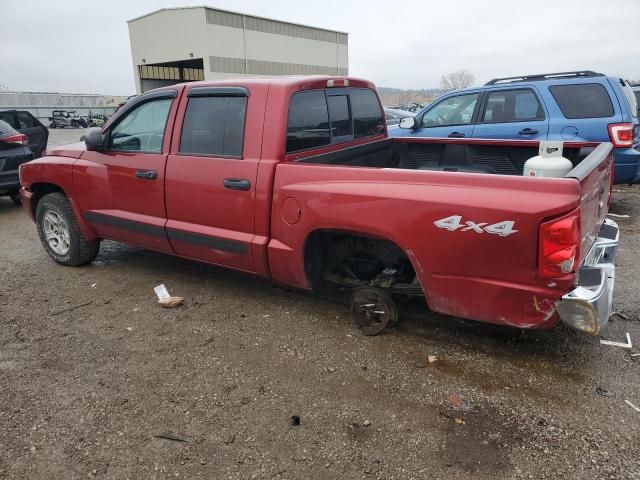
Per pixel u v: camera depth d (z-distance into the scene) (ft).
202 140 13.32
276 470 8.08
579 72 23.53
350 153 14.65
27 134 36.83
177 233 14.07
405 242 10.34
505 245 9.27
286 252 12.10
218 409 9.61
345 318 13.21
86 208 16.25
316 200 11.27
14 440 8.89
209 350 11.77
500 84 24.49
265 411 9.52
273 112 12.14
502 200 9.18
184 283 15.88
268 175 12.03
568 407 9.35
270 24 164.86
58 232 17.58
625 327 12.23
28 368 11.18
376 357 11.27
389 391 10.02
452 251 9.86
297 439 8.76
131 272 16.99
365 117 16.01
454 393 9.88
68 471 8.16
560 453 8.26
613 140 21.45
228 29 150.41
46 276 16.88
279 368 10.94
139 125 14.75
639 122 24.14
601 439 8.52
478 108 24.90
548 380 10.19
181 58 149.48
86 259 17.48
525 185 9.08
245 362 11.22
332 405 9.64
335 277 12.52
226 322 13.17
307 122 13.09
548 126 22.72
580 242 9.07
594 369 10.51
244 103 12.53
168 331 12.75
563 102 22.53
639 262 16.81
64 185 16.53
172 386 10.37
